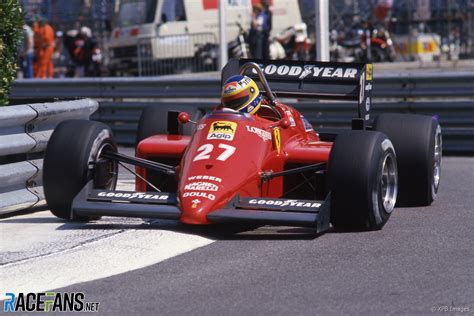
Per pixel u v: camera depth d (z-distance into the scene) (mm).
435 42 97188
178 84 53469
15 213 31844
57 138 27891
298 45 93375
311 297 20703
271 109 29891
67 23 103062
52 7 102688
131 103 53844
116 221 29156
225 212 25188
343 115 49000
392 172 28609
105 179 28484
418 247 25375
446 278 22203
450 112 47750
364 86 32438
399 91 49188
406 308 19906
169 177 30766
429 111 48188
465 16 97375
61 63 102688
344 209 26562
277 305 20141
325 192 28109
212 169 26203
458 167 43156
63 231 27703
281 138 28750
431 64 88812
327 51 53906
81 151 27469
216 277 22344
